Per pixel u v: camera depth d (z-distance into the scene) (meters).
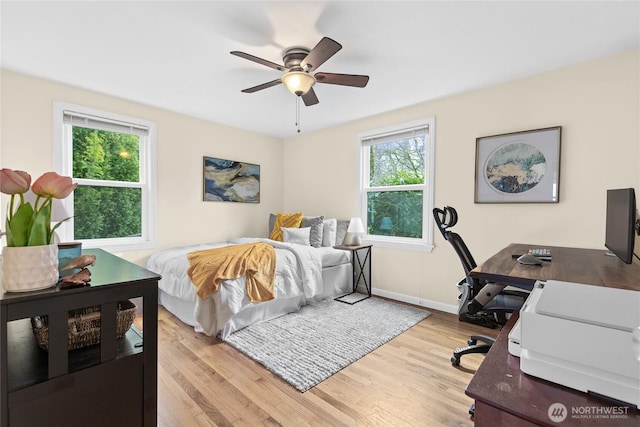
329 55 1.80
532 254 1.87
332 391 1.77
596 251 2.10
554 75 2.49
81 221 2.99
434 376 1.93
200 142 3.84
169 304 3.05
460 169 3.01
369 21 1.83
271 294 2.67
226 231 4.12
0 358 0.82
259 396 1.72
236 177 4.23
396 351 2.27
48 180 0.91
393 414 1.57
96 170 3.09
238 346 2.30
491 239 2.83
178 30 1.93
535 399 0.61
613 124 2.25
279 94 3.03
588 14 1.76
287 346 2.30
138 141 3.39
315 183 4.42
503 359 0.77
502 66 2.43
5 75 2.51
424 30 1.93
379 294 3.68
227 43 2.08
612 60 2.25
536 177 2.57
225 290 2.43
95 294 0.97
